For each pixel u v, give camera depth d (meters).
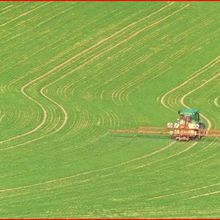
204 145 190.62
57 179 169.12
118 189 163.75
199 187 165.50
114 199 158.12
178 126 194.38
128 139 195.38
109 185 165.88
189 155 184.25
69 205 154.75
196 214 150.75
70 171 174.00
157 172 173.88
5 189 163.25
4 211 151.38
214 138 195.75
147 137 196.75
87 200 157.38
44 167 176.38
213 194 161.75
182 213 151.12
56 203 155.62
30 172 173.25
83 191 162.25
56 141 194.12
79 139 195.62
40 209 152.50
